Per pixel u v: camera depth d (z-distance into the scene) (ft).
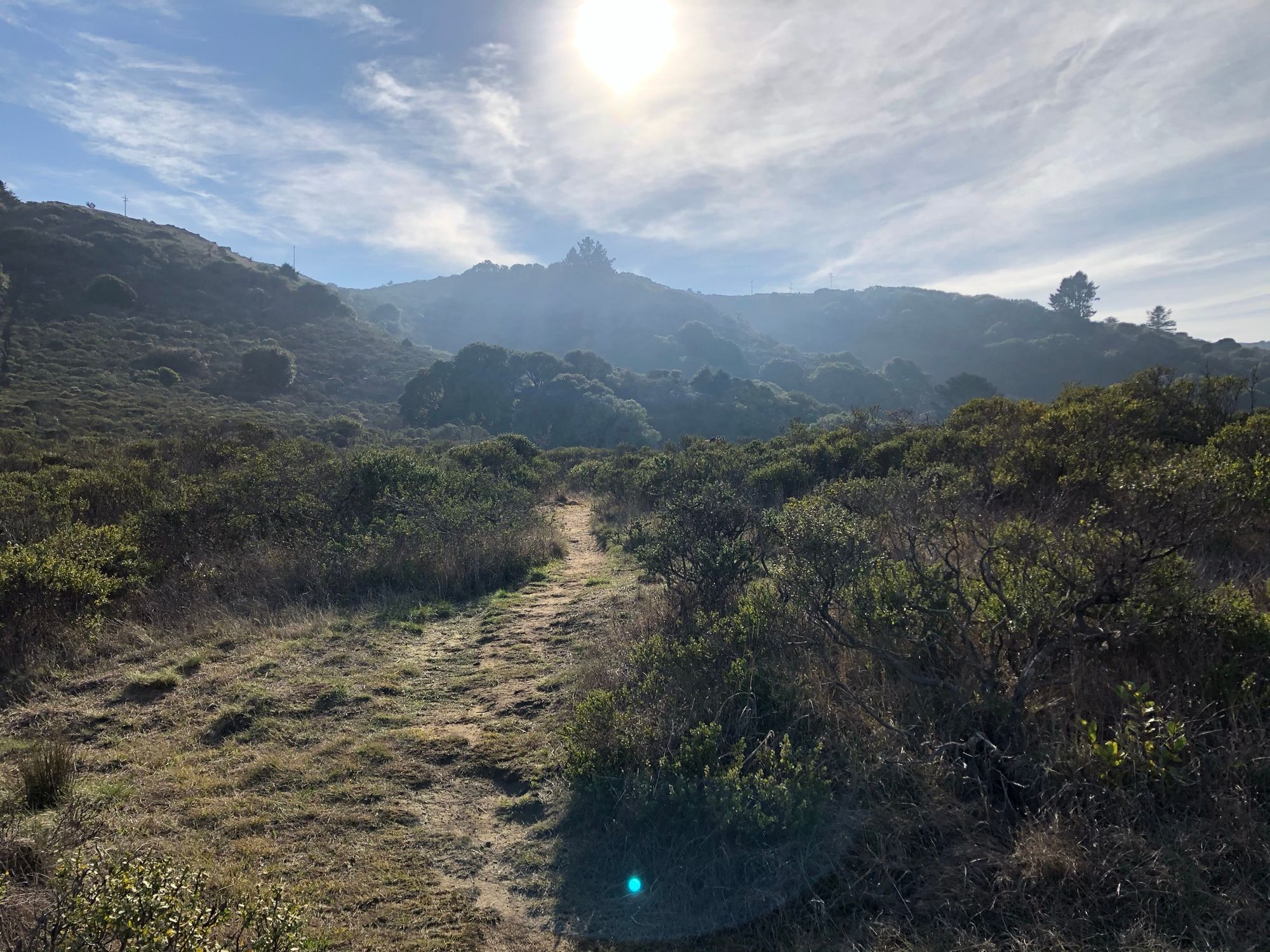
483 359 160.04
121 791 11.56
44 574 18.74
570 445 149.07
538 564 28.35
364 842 10.23
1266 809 7.93
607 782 10.32
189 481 33.42
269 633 19.77
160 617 20.67
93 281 155.53
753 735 11.23
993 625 11.14
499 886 9.26
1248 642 10.17
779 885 8.43
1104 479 18.81
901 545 16.93
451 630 20.59
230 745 13.44
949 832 8.79
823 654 12.64
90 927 6.22
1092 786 8.55
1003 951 7.04
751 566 17.40
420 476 33.45
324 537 26.78
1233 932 6.66
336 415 134.51
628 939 8.11
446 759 12.73
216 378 136.15
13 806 10.91
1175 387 27.55
